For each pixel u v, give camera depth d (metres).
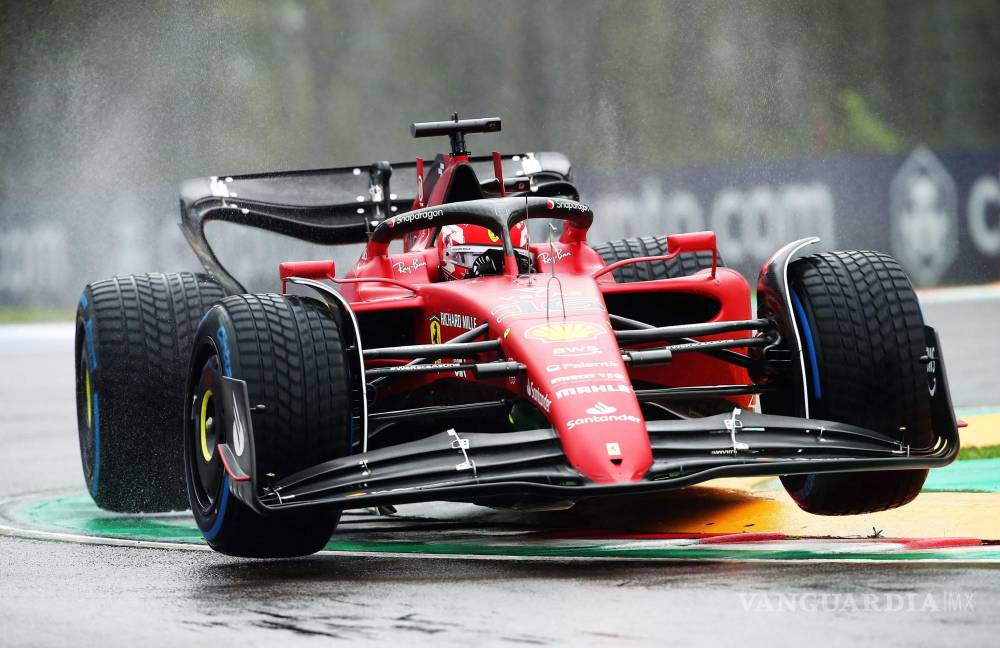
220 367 18.06
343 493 16.89
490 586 16.61
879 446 18.31
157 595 16.97
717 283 21.16
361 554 19.42
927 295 73.19
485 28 75.44
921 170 75.81
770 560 17.45
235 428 17.41
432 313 21.12
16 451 33.34
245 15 73.62
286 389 17.86
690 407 22.19
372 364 22.27
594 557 18.22
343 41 75.56
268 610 15.84
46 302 75.88
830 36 83.12
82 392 25.41
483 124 26.02
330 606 15.90
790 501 22.17
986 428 29.80
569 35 74.50
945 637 13.70
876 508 19.75
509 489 16.27
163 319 24.16
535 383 17.88
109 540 21.64
